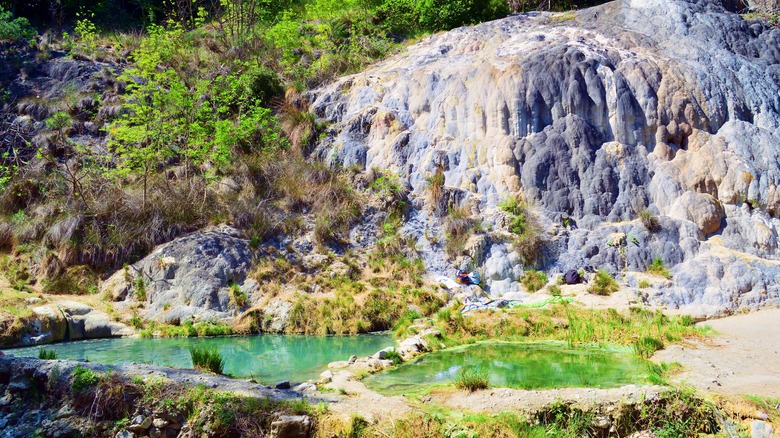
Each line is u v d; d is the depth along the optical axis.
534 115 17.48
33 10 28.00
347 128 19.17
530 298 14.22
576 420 7.36
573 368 9.46
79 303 13.60
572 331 11.85
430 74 19.44
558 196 16.45
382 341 12.25
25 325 12.19
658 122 17.28
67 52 23.75
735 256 14.71
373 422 7.11
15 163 18.64
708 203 15.86
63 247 14.92
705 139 17.11
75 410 7.58
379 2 25.50
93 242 15.09
